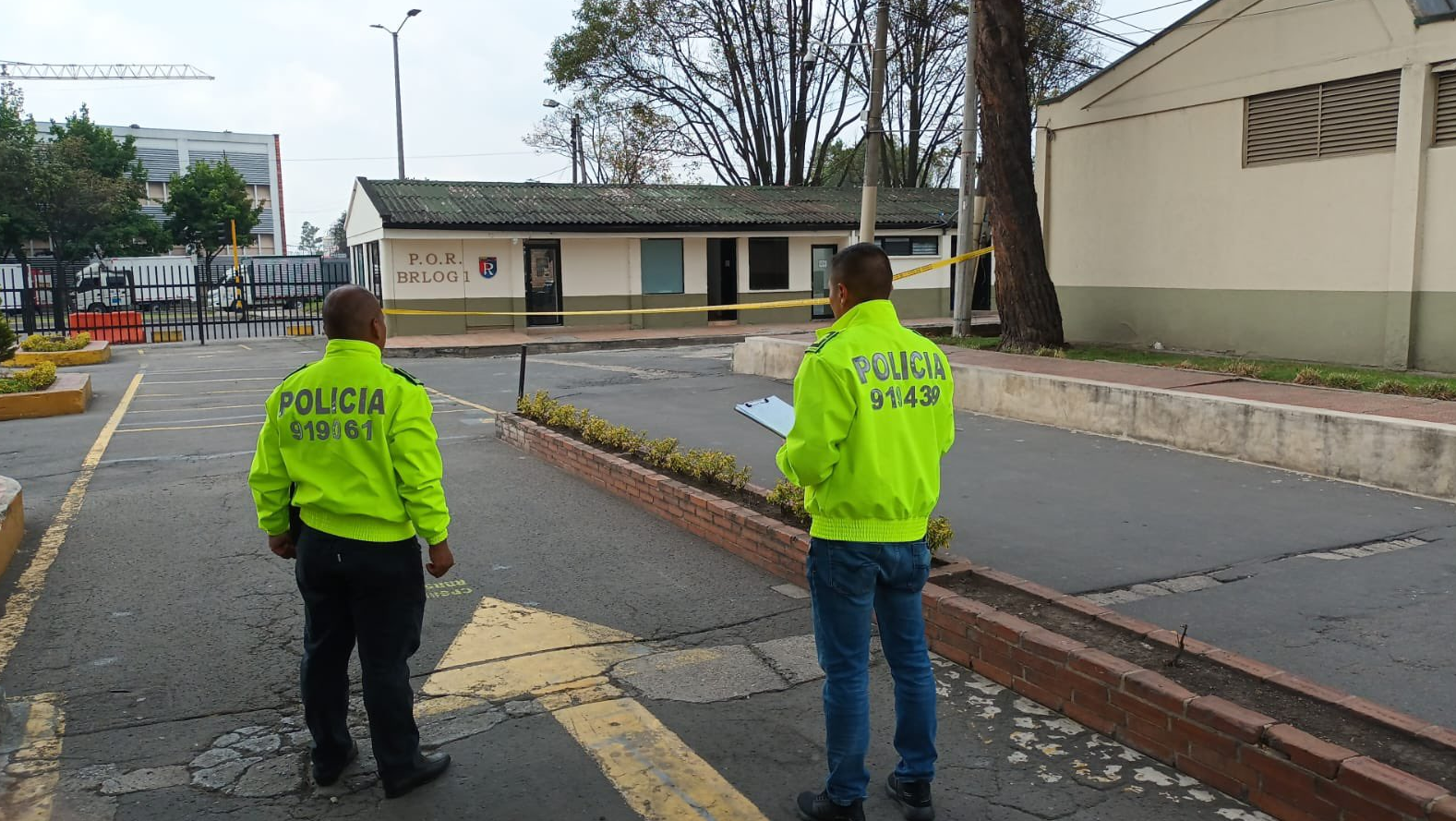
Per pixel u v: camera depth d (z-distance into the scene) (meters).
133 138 49.78
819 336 3.41
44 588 5.97
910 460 3.31
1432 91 11.68
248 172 72.50
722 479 7.28
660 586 5.95
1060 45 31.28
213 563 6.46
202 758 3.91
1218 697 3.65
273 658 4.91
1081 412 10.12
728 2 33.94
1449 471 7.11
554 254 26.11
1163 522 6.75
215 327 32.03
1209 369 11.71
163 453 10.50
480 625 5.32
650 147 36.41
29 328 28.70
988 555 6.07
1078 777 3.65
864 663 3.33
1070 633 4.43
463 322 25.09
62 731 4.12
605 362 19.34
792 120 35.22
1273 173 13.44
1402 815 2.96
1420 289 11.97
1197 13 14.12
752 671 4.70
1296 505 7.09
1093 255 16.23
